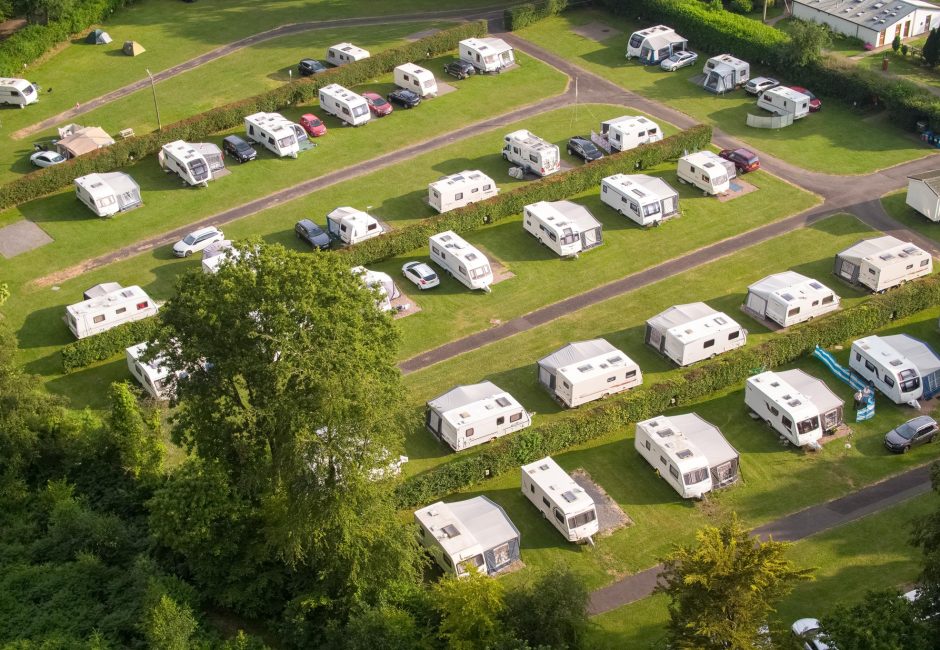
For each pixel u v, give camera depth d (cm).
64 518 5762
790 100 9869
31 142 9856
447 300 7819
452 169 9406
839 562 5628
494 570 5644
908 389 6694
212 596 5372
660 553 5762
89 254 8319
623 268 8119
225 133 9981
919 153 9450
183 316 5225
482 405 6519
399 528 5338
